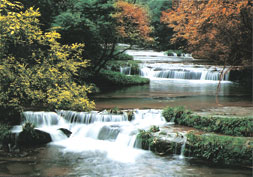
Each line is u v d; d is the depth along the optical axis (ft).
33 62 39.99
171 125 37.65
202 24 41.16
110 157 29.89
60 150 31.94
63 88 38.47
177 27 50.03
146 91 67.72
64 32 57.77
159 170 26.37
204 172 25.71
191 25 44.19
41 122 38.45
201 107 46.78
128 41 73.87
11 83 34.78
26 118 37.91
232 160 27.40
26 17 35.91
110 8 63.31
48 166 27.35
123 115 40.29
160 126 36.94
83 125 39.06
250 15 39.78
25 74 35.35
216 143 28.50
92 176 25.14
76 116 40.11
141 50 169.17
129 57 120.37
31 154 30.53
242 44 42.65
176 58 136.05
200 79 95.30
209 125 35.17
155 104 50.26
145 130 34.53
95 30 61.00
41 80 37.01
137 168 26.94
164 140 31.09
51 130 36.35
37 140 33.78
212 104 50.03
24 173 25.45
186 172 25.77
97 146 33.24
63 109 42.19
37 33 36.81
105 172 26.04
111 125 37.11
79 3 61.98
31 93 35.78
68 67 39.63
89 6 61.36
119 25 68.39
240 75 88.84
